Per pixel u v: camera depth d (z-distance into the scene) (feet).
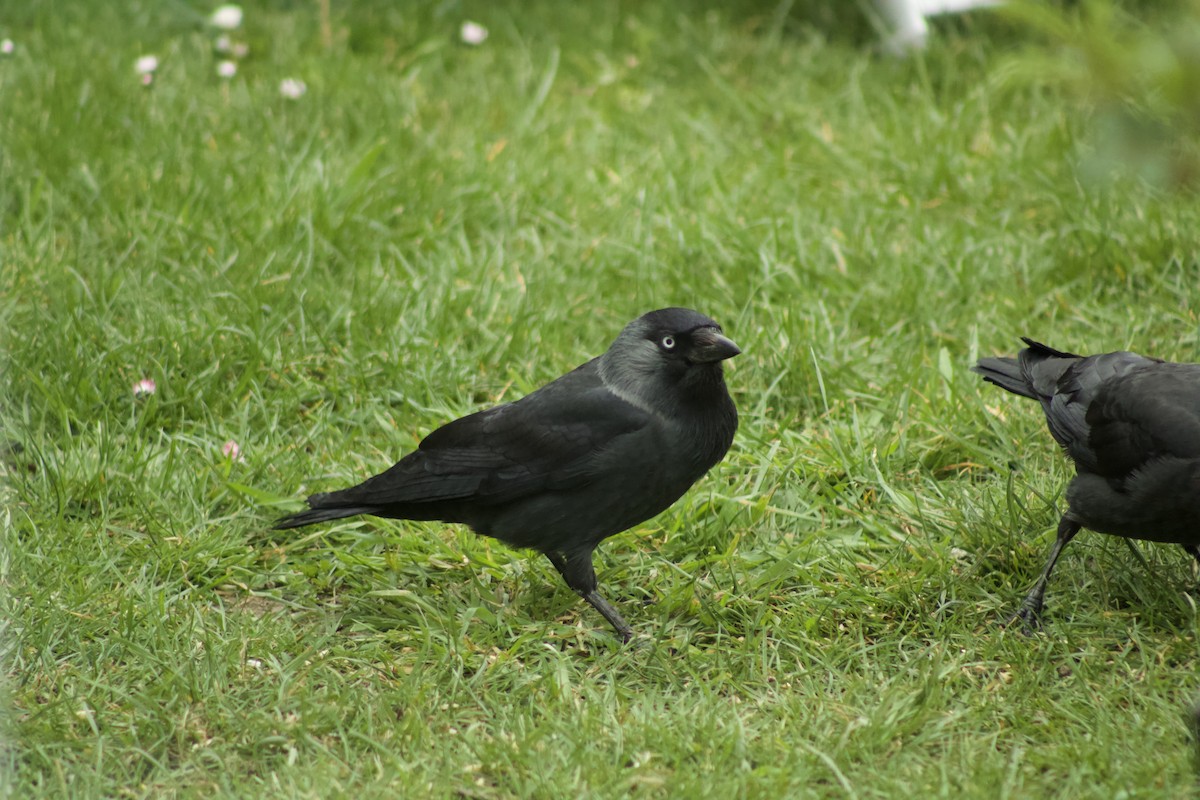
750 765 22.22
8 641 25.45
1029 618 26.45
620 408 26.30
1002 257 39.93
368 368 35.35
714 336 25.93
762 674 25.22
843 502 30.66
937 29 55.26
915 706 23.62
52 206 41.32
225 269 38.17
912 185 44.47
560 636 26.86
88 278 38.19
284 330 36.78
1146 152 23.06
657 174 44.70
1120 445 25.08
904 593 27.25
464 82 52.01
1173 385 24.93
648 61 54.54
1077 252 40.06
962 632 26.14
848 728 22.66
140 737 23.21
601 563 29.55
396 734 22.91
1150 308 37.09
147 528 29.63
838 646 25.68
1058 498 29.71
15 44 52.39
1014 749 22.16
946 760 22.06
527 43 55.83
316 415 34.09
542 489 26.63
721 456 27.48
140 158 44.16
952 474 31.91
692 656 25.71
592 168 45.70
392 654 26.18
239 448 32.24
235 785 21.79
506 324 36.86
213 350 35.09
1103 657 25.18
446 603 27.91
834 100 50.67
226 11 53.21
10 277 37.70
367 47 55.31
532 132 47.75
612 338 37.47
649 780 21.66
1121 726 22.54
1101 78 22.85
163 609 26.45
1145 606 26.22
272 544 30.12
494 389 35.32
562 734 22.84
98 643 25.45
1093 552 28.14
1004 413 33.06
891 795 20.99
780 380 34.88
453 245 41.70
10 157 43.62
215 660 24.90
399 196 42.63
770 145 47.11
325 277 39.40
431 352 35.53
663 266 39.78
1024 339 28.91
